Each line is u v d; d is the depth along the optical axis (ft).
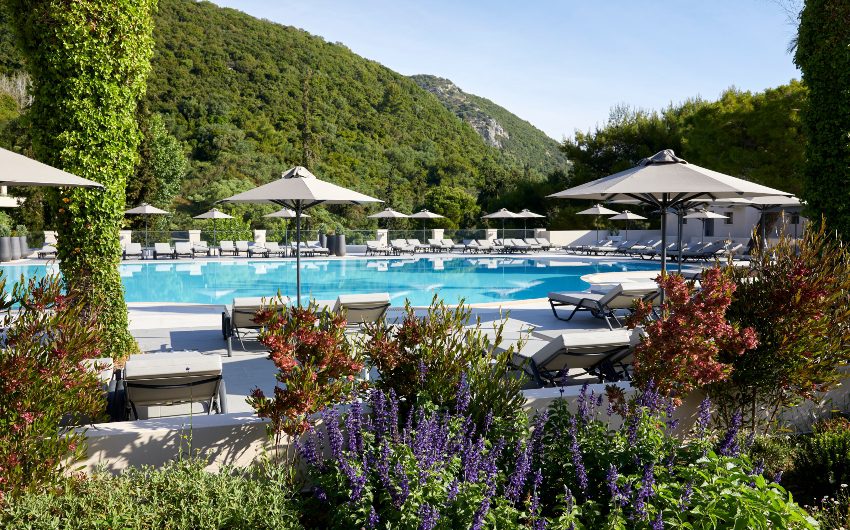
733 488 10.05
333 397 12.61
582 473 10.49
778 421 17.38
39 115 23.57
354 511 10.17
